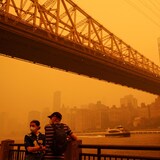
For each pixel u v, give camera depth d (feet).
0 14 66.33
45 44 76.95
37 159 20.16
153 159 15.61
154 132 269.44
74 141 20.26
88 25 102.73
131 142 159.33
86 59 92.63
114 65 105.70
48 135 17.90
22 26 72.64
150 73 132.05
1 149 30.04
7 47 74.79
